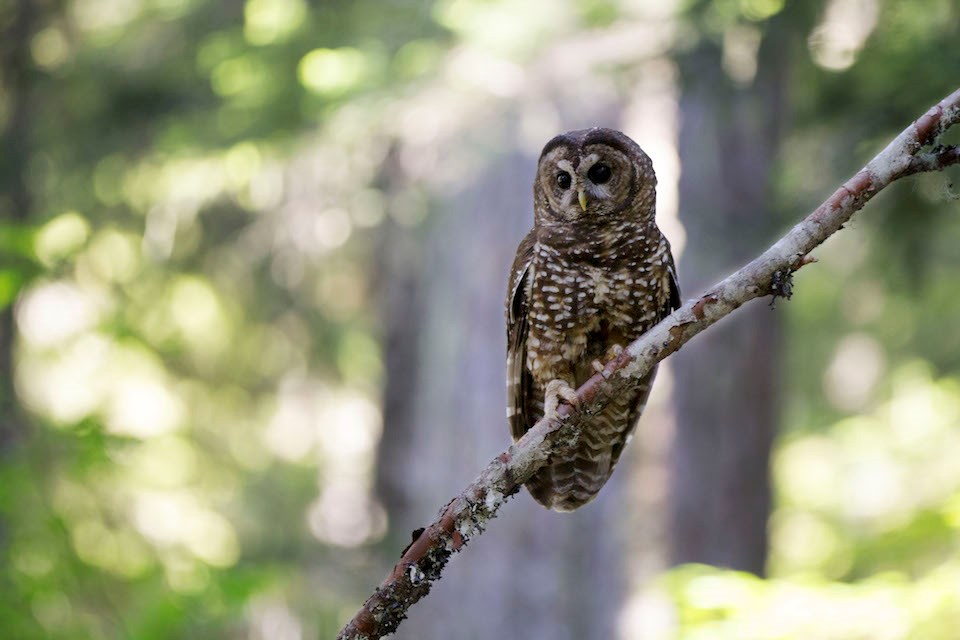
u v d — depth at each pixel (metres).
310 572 18.38
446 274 14.73
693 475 14.23
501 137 12.55
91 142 16.75
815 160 11.12
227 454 20.92
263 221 18.31
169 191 17.16
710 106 11.64
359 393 22.25
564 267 7.66
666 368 14.36
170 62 16.20
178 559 13.84
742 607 9.07
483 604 14.38
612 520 14.30
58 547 11.70
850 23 10.15
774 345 14.59
